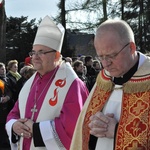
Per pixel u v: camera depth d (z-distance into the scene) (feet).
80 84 10.36
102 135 6.81
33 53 10.37
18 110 10.96
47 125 9.78
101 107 7.38
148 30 79.97
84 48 95.61
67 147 9.61
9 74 21.54
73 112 9.75
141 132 6.53
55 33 10.37
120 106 7.04
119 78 7.09
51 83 10.48
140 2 79.97
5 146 20.95
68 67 10.67
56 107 10.16
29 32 85.20
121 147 6.61
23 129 9.93
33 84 10.94
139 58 6.99
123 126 6.68
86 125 7.52
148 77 6.81
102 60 6.62
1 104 19.80
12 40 85.71
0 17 52.21
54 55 10.39
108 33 6.45
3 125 20.42
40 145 9.78
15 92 20.40
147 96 6.72
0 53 53.01
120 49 6.45
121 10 76.59
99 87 7.55
